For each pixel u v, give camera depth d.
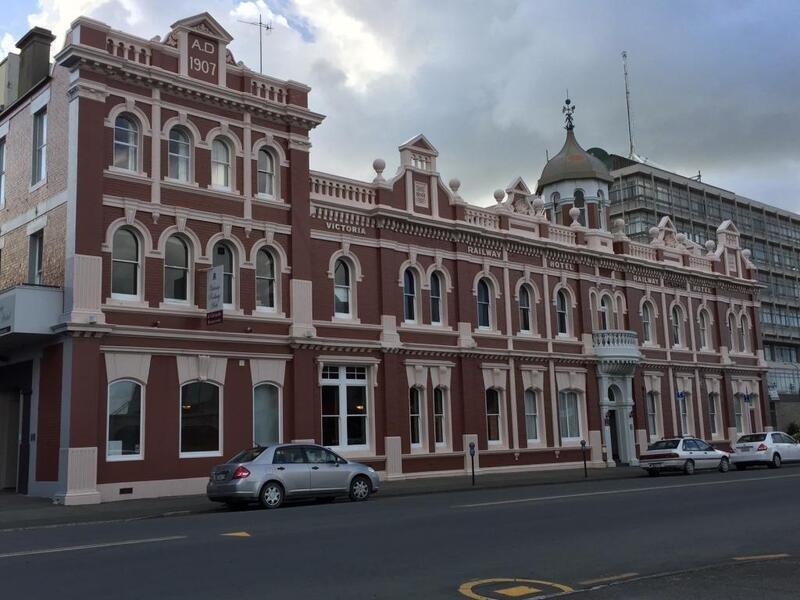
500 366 32.84
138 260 23.12
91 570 10.37
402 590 9.20
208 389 24.08
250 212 25.55
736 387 46.41
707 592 8.99
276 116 26.66
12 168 26.20
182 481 22.92
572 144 42.97
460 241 32.12
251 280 25.36
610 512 16.55
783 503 18.08
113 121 23.00
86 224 21.92
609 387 38.03
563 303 36.72
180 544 12.42
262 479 18.67
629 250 40.44
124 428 22.25
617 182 75.25
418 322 30.48
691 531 13.84
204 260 24.31
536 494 21.50
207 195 24.67
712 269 46.25
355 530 13.91
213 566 10.58
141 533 14.11
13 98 27.47
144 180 23.33
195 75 24.86
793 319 87.50
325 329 27.27
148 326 22.73
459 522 14.96
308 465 19.59
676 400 41.56
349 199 28.95
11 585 9.50
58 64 23.56
